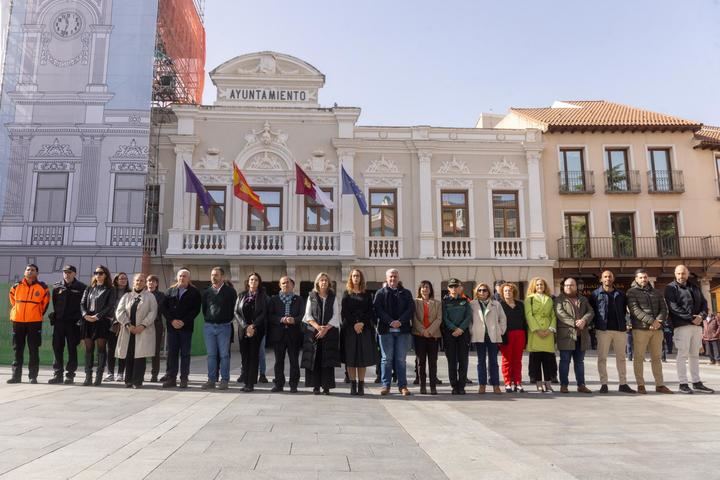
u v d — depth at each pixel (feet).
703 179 76.13
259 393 26.73
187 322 29.19
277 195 69.67
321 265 67.62
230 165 69.00
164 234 67.10
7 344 40.96
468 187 71.77
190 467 12.84
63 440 15.53
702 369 43.88
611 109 82.58
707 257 72.02
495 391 27.91
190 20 82.33
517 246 71.15
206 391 27.20
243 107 69.51
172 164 68.74
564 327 28.45
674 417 20.61
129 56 65.26
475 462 13.78
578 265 71.77
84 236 62.54
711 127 88.22
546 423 19.33
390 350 27.55
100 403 22.50
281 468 12.92
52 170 63.57
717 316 49.34
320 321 26.71
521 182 72.54
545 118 77.36
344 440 16.08
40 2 65.98
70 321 29.96
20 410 20.54
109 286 30.04
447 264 69.15
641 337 28.45
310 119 70.38
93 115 64.34
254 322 27.30
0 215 62.28
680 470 13.17
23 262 61.98
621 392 28.50
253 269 66.54
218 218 68.33
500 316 28.63
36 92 64.54
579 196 74.13
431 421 19.51
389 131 71.77
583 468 13.32
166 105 77.10
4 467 12.72
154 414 19.94
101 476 12.09
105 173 63.62
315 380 26.58
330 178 69.72
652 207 74.84
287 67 71.82
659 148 76.64
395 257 69.56
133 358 28.68
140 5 66.23
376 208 70.85
